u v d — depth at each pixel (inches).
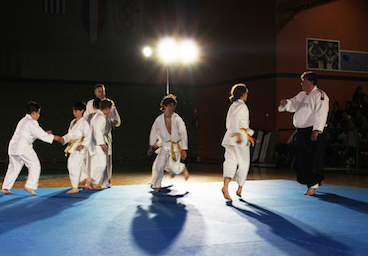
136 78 781.3
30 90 714.8
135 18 761.6
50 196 252.2
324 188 299.3
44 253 130.4
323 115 252.4
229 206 217.3
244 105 239.1
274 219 184.2
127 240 146.9
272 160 598.2
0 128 697.0
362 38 649.6
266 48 620.4
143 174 441.1
